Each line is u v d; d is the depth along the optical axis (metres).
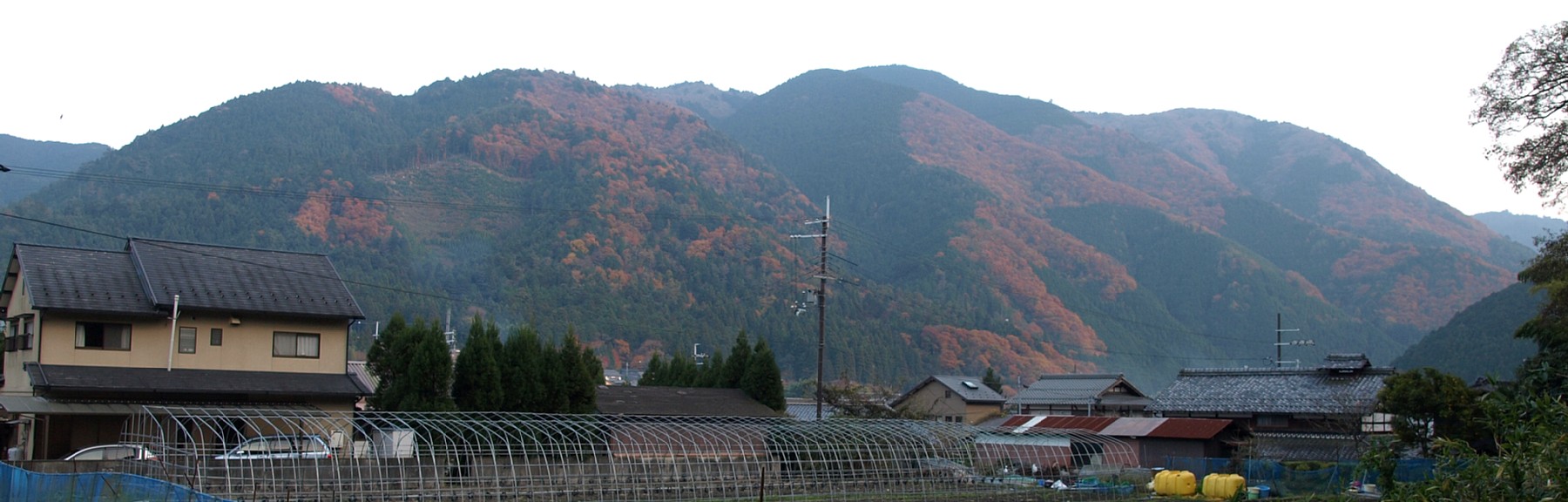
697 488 33.44
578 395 42.09
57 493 21.69
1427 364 80.44
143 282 37.00
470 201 161.75
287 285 39.78
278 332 38.47
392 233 137.75
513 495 29.56
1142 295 176.62
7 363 37.22
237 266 39.66
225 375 36.62
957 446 37.22
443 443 30.02
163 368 36.06
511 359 40.19
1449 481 13.73
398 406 36.84
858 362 110.50
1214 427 49.06
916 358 116.69
